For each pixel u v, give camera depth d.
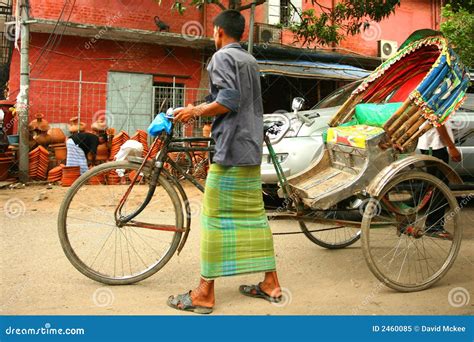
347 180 3.26
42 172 8.55
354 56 11.72
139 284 3.15
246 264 2.77
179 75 11.04
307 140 4.93
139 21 10.73
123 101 10.61
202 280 2.71
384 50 12.80
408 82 4.12
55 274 3.29
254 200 2.80
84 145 8.37
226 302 2.86
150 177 3.11
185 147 3.10
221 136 2.67
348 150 3.33
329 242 4.15
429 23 13.91
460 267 3.64
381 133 3.16
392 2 8.67
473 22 10.34
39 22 8.74
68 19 9.59
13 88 9.95
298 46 12.08
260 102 2.83
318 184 3.36
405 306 2.84
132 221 3.18
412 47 3.59
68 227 4.41
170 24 11.00
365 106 3.74
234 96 2.59
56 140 9.07
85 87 10.28
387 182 2.95
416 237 3.36
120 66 10.55
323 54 11.33
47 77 10.00
